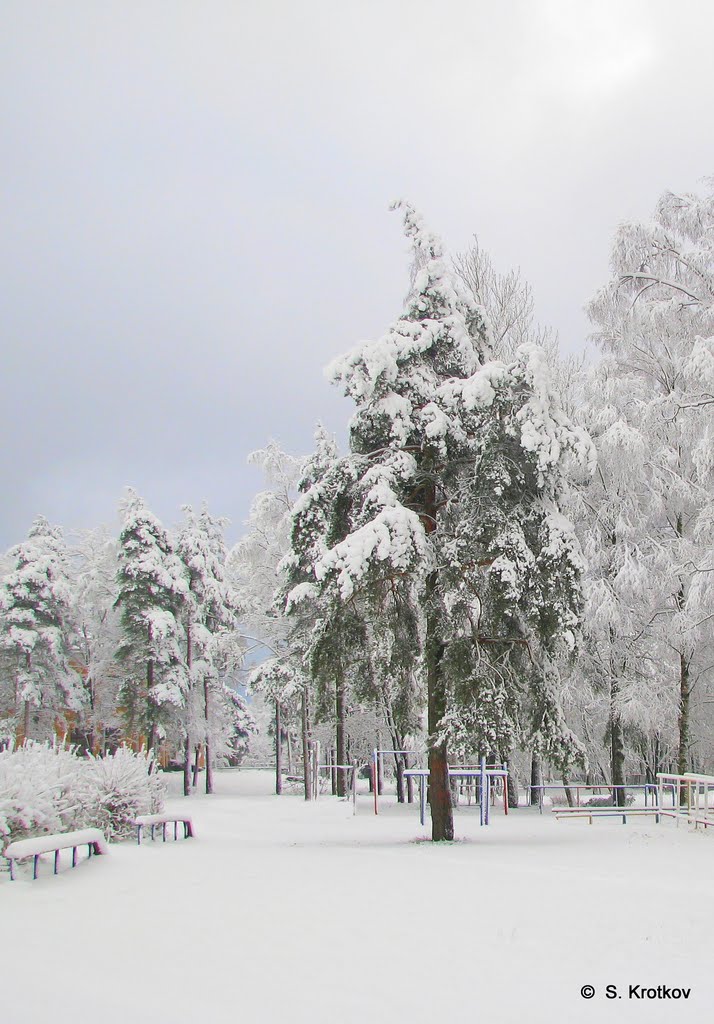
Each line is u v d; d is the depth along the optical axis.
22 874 10.62
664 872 11.05
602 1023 5.03
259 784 53.34
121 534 43.25
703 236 21.97
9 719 42.50
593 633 23.94
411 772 22.23
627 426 21.62
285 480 35.56
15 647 43.25
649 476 23.27
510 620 16.53
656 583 22.23
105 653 46.97
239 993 5.61
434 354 17.97
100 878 10.47
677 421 21.70
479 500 16.19
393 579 16.53
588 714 26.31
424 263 18.70
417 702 18.44
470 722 15.54
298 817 25.84
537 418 15.66
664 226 22.48
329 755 44.78
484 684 15.72
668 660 23.50
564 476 17.69
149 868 11.30
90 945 6.94
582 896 9.13
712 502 20.84
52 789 13.10
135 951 6.73
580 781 31.45
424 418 16.52
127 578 42.97
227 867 11.48
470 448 16.86
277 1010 5.26
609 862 12.16
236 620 46.72
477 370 17.53
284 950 6.77
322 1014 5.18
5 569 51.88
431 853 13.53
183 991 5.66
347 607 16.88
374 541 15.03
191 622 45.06
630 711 22.83
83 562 52.19
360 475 17.08
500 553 15.70
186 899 9.02
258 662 41.50
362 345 16.64
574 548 15.81
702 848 14.23
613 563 23.17
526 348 16.22
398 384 17.30
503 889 9.61
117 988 5.71
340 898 9.06
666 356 23.28
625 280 22.61
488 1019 5.09
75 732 50.69
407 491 17.45
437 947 6.84
